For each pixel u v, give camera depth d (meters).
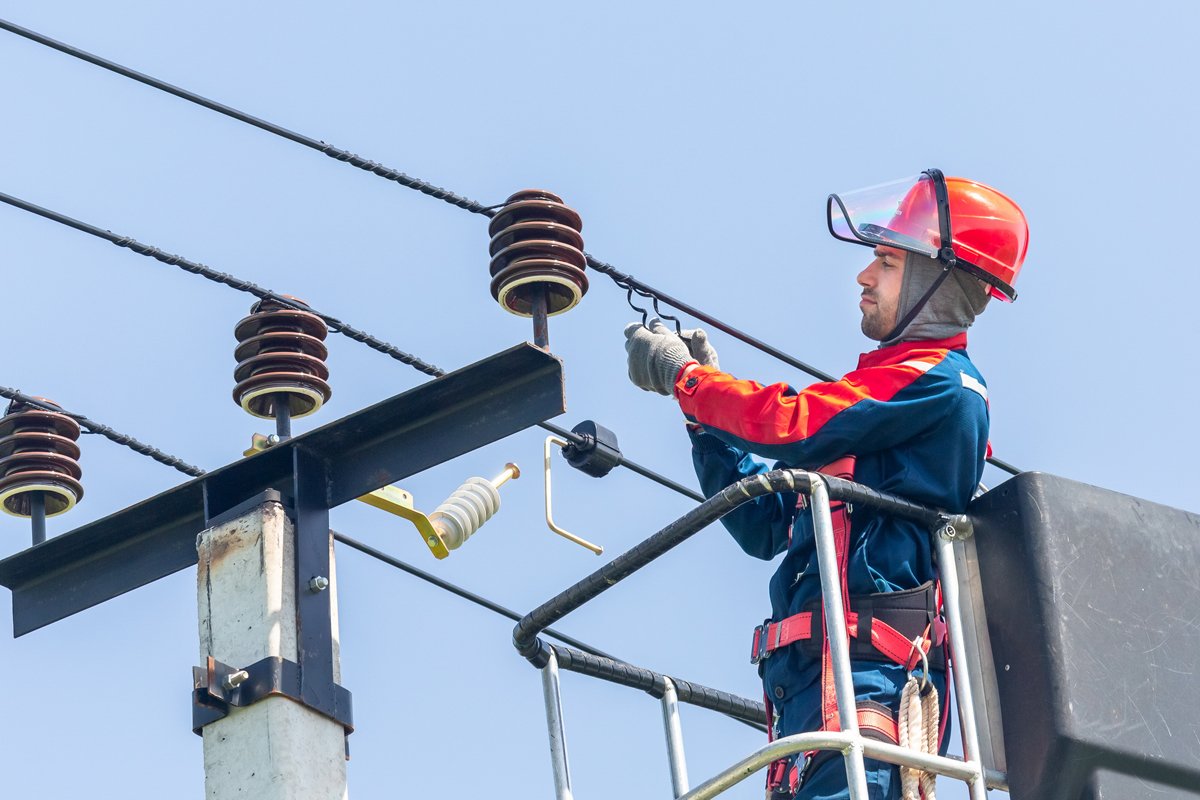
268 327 19.98
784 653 15.11
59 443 21.34
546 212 17.81
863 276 16.25
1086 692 14.52
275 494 18.44
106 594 19.75
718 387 15.67
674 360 16.12
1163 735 14.62
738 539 16.81
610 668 15.94
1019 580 14.91
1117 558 15.10
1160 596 15.12
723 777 13.72
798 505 15.86
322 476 18.70
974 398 15.38
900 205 16.14
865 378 15.28
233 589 18.12
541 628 15.29
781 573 15.45
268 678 17.53
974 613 15.15
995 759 14.82
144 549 19.73
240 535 18.31
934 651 14.97
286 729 17.38
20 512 21.23
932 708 14.67
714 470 16.83
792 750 13.55
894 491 15.10
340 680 18.11
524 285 17.61
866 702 14.59
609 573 14.85
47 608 20.03
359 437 18.52
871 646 14.77
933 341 15.92
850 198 16.33
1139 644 14.86
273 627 17.78
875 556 15.02
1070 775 14.39
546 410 17.61
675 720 16.12
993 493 15.27
